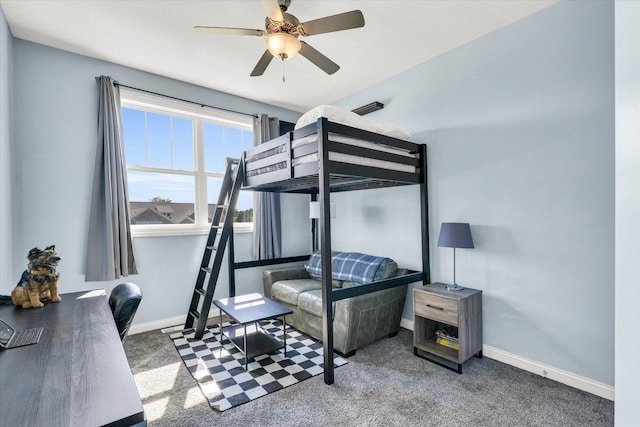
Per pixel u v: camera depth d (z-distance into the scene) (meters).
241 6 2.27
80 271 2.90
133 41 2.72
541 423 1.81
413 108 3.26
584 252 2.14
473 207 2.77
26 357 1.12
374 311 2.84
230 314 2.59
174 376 2.36
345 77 3.49
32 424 0.76
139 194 3.39
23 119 2.66
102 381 0.96
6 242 2.31
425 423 1.82
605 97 2.05
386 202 3.60
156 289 3.35
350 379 2.31
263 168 2.91
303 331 3.20
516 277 2.48
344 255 3.56
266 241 4.08
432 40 2.75
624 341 0.82
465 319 2.44
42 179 2.74
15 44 2.64
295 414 1.92
